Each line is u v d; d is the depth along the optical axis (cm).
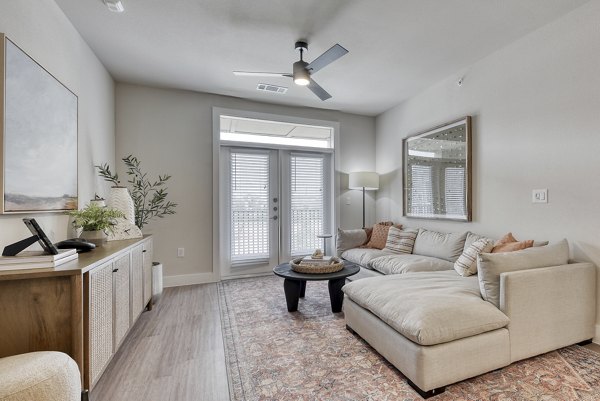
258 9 224
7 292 134
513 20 239
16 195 159
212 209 393
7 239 156
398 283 219
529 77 259
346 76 346
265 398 158
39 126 180
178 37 262
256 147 430
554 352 199
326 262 291
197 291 351
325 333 236
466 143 319
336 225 469
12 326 134
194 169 386
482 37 264
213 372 183
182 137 381
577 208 224
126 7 220
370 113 484
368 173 442
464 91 327
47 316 136
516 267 188
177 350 210
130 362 194
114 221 254
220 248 405
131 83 360
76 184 235
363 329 213
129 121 359
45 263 138
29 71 170
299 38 264
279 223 446
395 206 450
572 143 227
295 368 186
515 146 272
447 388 163
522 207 266
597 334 210
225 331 241
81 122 252
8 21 157
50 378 107
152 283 307
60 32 217
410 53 293
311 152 467
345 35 260
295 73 255
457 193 335
